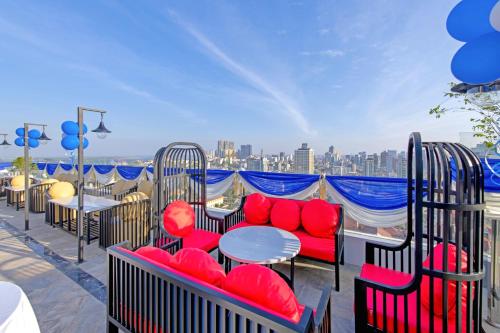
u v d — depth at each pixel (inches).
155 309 51.5
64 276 103.3
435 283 53.3
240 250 85.4
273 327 34.1
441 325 52.4
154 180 124.4
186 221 113.4
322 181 136.8
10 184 251.8
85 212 132.0
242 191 171.5
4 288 33.1
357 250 117.7
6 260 118.8
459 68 54.6
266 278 40.5
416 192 51.3
